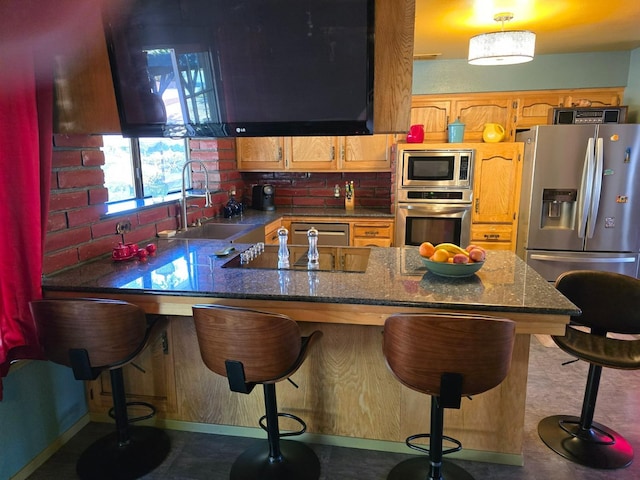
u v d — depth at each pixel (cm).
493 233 401
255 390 218
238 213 408
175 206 311
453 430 203
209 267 215
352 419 211
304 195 466
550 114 389
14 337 176
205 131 191
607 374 284
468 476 191
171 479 195
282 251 226
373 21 165
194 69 183
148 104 191
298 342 163
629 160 366
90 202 224
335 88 175
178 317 217
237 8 171
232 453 212
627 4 273
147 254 235
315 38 170
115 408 207
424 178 397
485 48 292
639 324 203
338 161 428
